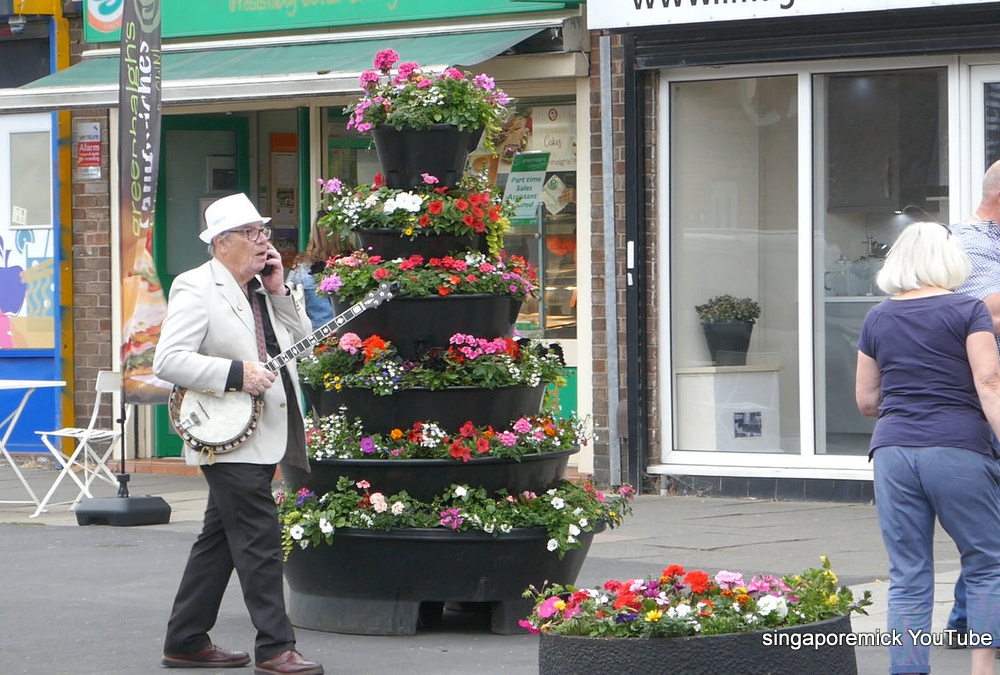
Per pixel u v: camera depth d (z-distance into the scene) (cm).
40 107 1697
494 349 957
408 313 958
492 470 956
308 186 1852
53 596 1111
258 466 863
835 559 1194
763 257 1558
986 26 1400
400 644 947
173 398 866
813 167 1522
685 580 712
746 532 1330
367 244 984
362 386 948
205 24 1798
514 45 1576
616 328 1581
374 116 977
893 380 766
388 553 950
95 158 1877
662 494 1569
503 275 973
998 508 761
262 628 856
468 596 956
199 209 1908
